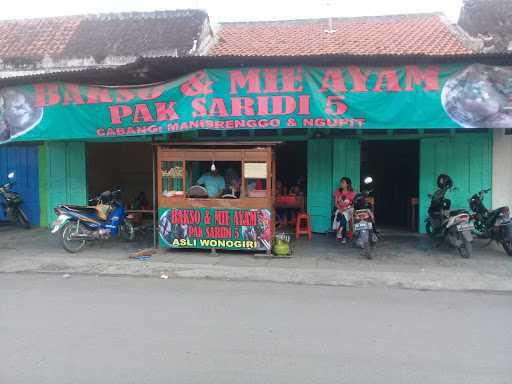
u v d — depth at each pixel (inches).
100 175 504.7
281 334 188.7
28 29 561.3
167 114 327.3
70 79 346.6
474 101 304.0
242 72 319.0
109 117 337.4
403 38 476.4
